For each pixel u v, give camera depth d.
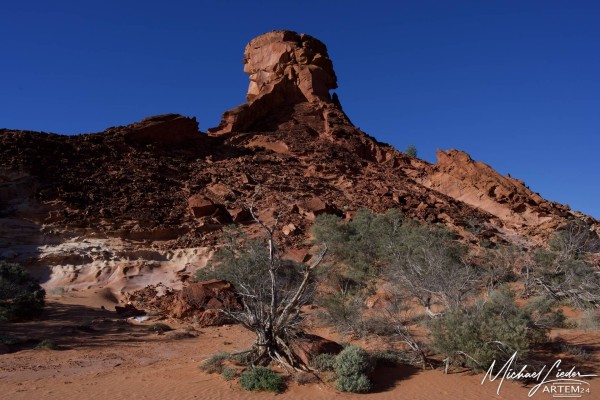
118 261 28.53
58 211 31.88
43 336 16.73
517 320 11.17
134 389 10.27
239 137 54.03
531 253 27.86
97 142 43.91
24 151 37.34
